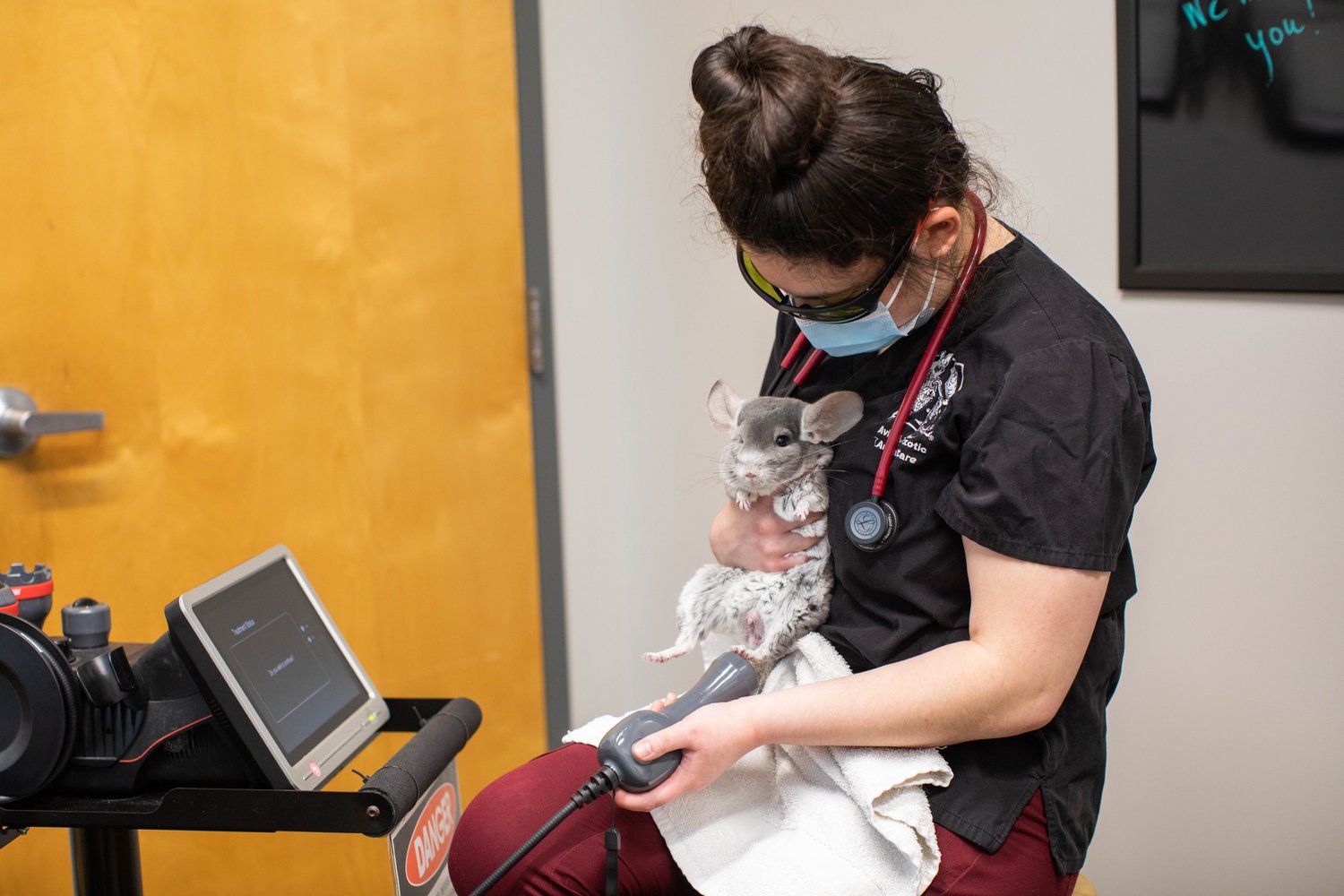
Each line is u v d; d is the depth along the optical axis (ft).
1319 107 4.48
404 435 6.56
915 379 3.33
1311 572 4.81
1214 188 4.77
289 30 5.97
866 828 3.15
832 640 3.54
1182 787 5.25
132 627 5.66
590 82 7.00
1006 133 5.38
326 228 6.18
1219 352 4.93
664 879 3.28
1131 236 4.99
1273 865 5.03
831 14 5.94
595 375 7.27
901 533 3.31
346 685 4.00
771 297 3.41
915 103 3.07
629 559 7.46
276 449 6.10
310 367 6.19
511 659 7.13
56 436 5.34
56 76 5.31
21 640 3.28
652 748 3.04
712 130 3.02
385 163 6.35
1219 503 5.01
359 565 6.45
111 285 5.51
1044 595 2.96
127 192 5.53
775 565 3.75
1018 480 2.97
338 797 3.30
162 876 5.87
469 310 6.75
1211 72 4.72
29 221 5.28
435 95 6.49
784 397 3.91
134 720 3.40
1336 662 4.79
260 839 6.06
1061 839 3.22
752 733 3.05
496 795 3.49
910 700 3.00
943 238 3.18
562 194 7.06
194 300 5.77
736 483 3.74
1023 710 3.00
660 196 6.85
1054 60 5.19
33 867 5.27
